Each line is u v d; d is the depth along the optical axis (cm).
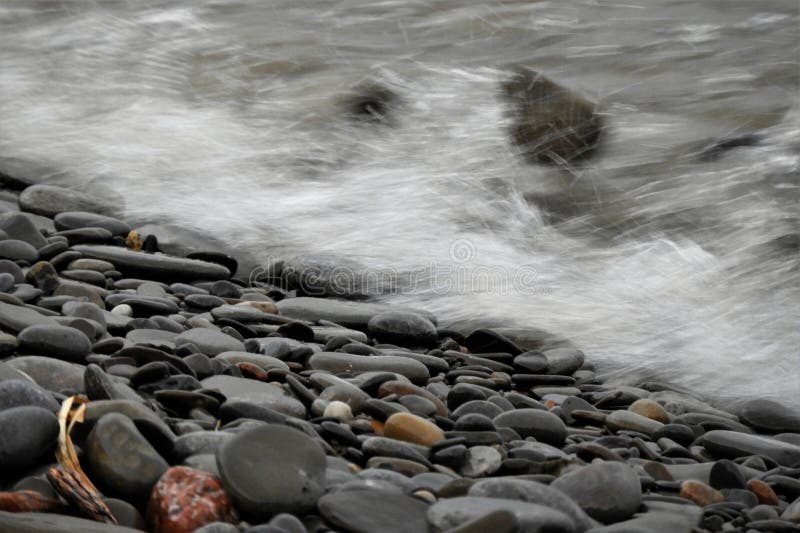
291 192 866
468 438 428
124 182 860
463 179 906
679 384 633
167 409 409
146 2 1371
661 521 360
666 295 736
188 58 1170
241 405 407
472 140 973
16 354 445
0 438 332
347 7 1365
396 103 1048
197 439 361
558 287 742
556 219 866
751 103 1095
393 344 625
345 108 1041
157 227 768
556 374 611
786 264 780
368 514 332
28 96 1048
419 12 1343
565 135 975
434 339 634
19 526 297
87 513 319
